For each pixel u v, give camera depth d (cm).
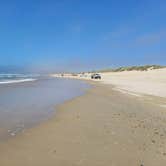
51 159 623
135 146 732
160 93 2306
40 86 3650
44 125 988
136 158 636
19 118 1126
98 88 3219
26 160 615
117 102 1750
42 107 1476
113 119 1125
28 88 3162
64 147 715
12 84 4131
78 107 1493
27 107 1469
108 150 693
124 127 969
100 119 1122
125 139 802
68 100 1848
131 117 1180
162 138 822
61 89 3031
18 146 720
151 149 708
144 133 882
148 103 1692
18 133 862
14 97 2009
